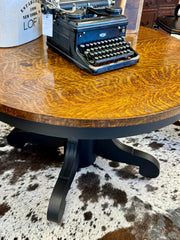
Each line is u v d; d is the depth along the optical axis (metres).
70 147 1.15
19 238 1.01
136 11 1.38
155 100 0.77
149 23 2.69
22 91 0.79
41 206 1.14
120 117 0.68
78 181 1.28
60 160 1.41
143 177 1.33
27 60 1.02
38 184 1.25
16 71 0.92
